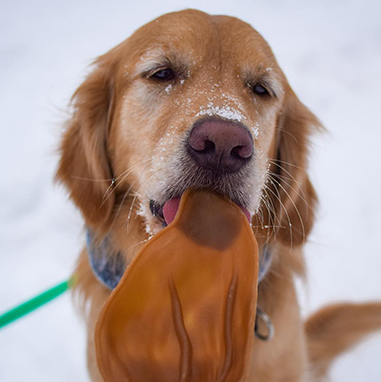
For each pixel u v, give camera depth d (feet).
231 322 1.07
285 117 1.80
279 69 1.68
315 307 2.52
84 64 4.95
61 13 6.48
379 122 3.93
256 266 1.09
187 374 1.04
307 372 2.13
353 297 2.55
